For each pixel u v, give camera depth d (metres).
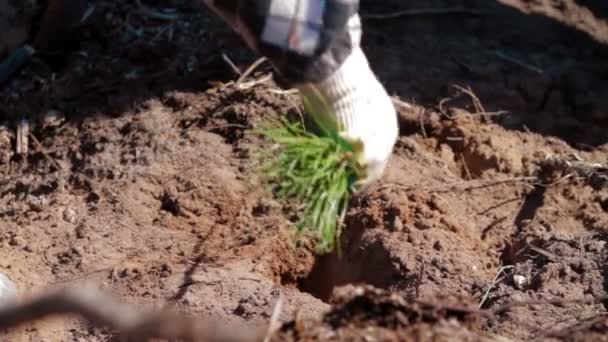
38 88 2.32
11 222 1.95
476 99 2.20
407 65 2.31
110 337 1.60
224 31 2.38
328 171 1.42
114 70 2.32
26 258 1.83
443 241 1.81
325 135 1.46
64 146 2.16
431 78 2.27
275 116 2.11
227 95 2.19
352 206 1.94
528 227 1.88
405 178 2.00
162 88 2.26
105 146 2.12
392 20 2.44
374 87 1.46
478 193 1.99
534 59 2.35
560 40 2.42
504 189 1.99
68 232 1.89
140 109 2.21
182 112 2.18
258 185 1.94
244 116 2.12
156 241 1.86
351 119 1.43
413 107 2.19
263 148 1.97
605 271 1.72
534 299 1.66
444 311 1.25
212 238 1.87
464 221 1.90
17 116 2.25
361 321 1.22
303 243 1.88
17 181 2.08
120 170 2.04
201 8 2.46
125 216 1.92
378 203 1.92
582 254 1.77
